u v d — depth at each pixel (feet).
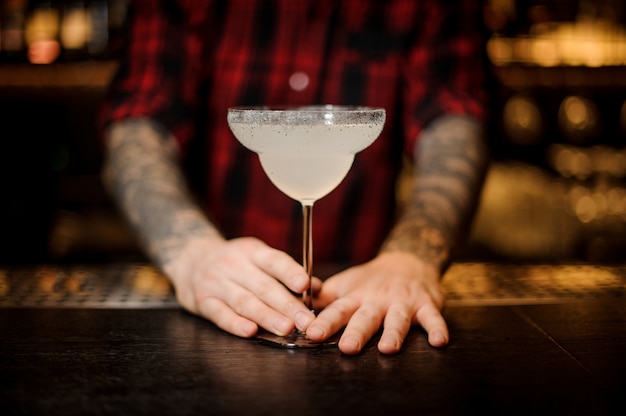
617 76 5.97
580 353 2.10
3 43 6.04
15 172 6.57
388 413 1.71
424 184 3.10
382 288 2.40
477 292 2.80
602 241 6.25
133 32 3.62
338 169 2.16
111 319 2.43
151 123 3.37
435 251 2.68
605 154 6.35
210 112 3.85
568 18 6.18
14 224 6.45
